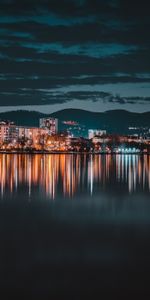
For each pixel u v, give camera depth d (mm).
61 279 24906
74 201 58594
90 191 71688
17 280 24734
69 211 49406
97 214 47156
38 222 42188
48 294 22672
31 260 28672
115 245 32438
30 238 35000
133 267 27047
